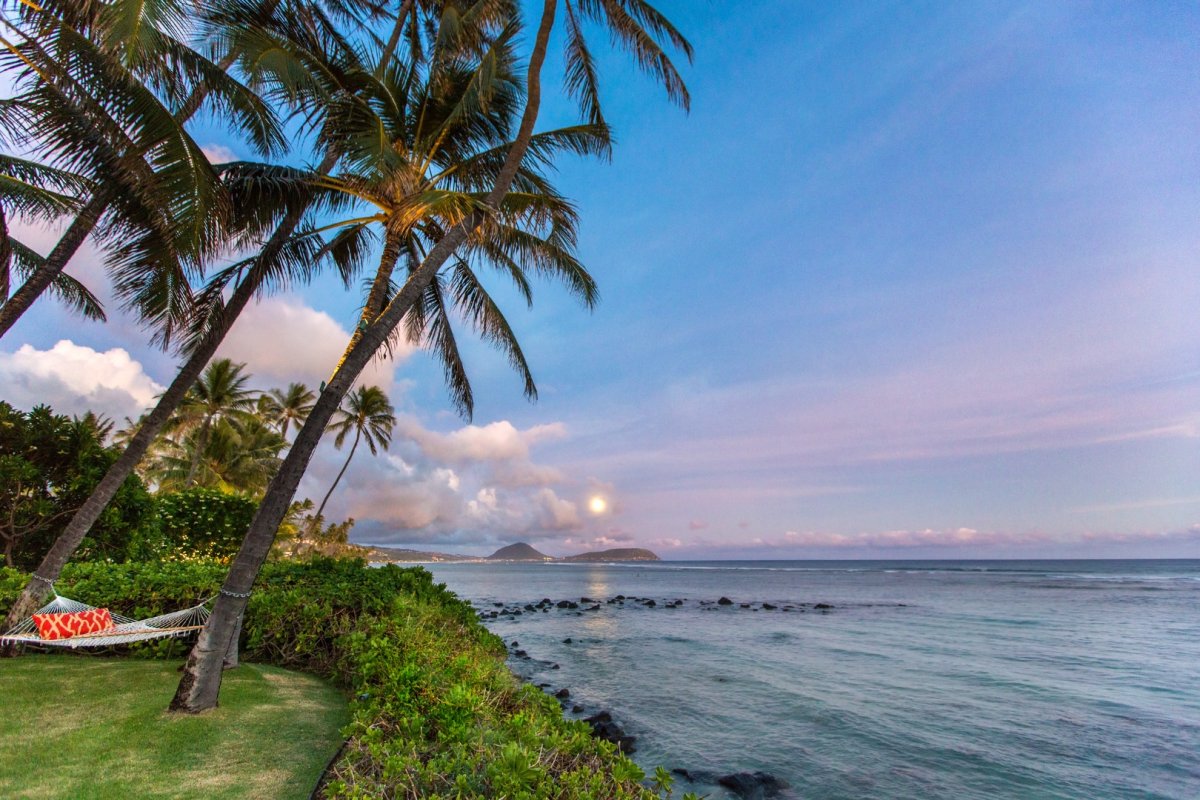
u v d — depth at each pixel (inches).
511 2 414.0
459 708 175.3
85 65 250.4
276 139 340.2
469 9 427.8
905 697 473.4
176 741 182.1
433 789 134.7
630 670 599.8
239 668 284.8
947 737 371.9
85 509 316.8
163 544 562.3
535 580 3356.3
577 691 503.2
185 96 287.1
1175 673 558.9
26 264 440.1
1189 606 1202.0
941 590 1834.4
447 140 395.2
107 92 254.7
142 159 274.2
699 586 2454.5
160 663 289.1
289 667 307.4
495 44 408.2
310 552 1624.0
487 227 325.7
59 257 321.1
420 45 534.0
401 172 301.7
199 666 212.5
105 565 368.5
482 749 156.0
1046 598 1451.8
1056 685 513.7
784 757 337.4
